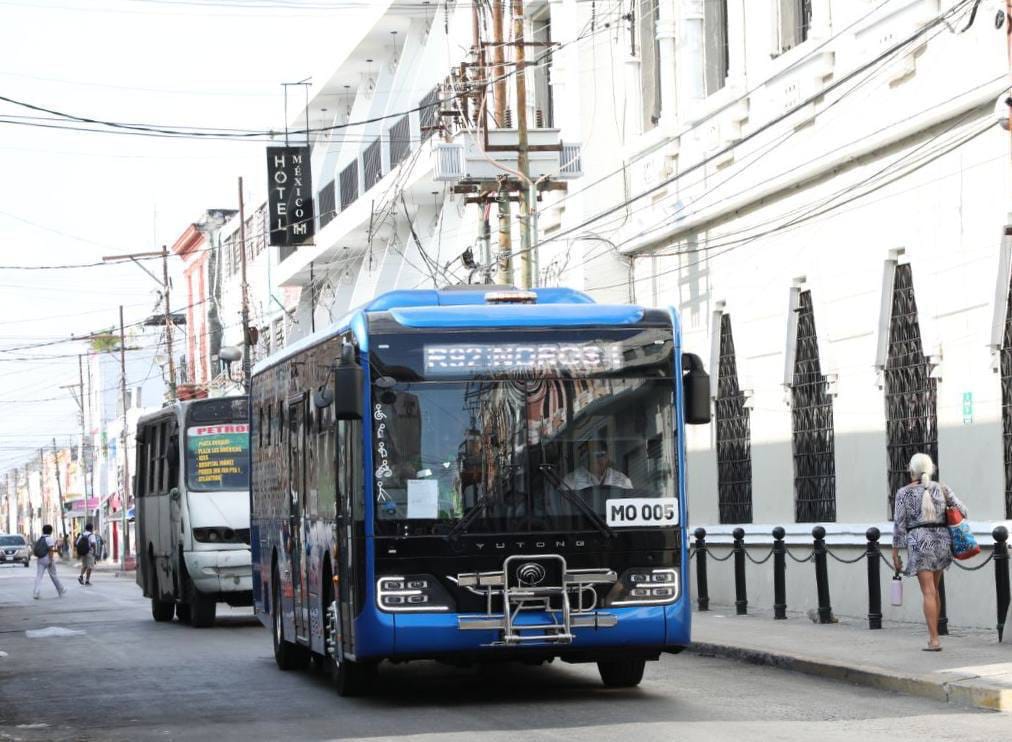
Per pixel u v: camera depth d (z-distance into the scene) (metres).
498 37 48.47
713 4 43.53
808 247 37.75
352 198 79.06
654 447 23.50
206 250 114.69
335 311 85.31
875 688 24.59
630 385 23.59
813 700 23.28
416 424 23.06
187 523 44.75
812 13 37.09
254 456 35.47
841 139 35.62
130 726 22.97
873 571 31.70
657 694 24.41
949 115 31.38
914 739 19.11
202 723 22.89
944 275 31.91
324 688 27.16
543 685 26.06
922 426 33.22
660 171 45.88
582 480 23.19
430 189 67.12
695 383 23.69
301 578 28.58
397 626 22.61
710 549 43.06
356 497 23.03
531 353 23.41
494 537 22.88
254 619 49.72
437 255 65.00
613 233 49.19
